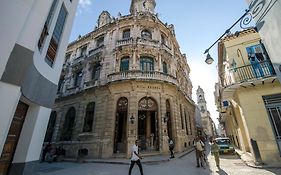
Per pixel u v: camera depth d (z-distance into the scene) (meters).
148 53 19.34
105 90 17.78
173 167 10.07
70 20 10.47
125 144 15.55
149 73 17.34
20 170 6.46
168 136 17.03
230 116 21.20
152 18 21.75
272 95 10.24
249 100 10.59
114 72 18.31
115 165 11.47
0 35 4.48
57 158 15.10
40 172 9.53
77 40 25.84
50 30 8.05
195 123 29.80
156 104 16.95
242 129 13.62
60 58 9.37
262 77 9.98
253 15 5.39
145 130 18.50
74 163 13.35
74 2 11.10
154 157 13.41
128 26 21.36
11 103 4.76
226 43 12.96
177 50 26.81
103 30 23.08
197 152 10.31
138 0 28.39
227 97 13.38
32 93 6.68
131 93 16.53
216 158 9.71
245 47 12.11
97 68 20.94
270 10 4.59
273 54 4.73
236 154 14.96
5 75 4.66
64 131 19.89
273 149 9.16
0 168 5.94
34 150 7.22
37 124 7.39
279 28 4.25
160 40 21.55
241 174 7.84
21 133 7.00
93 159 14.22
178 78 24.08
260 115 10.05
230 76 13.25
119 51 19.42
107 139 15.38
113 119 16.06
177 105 19.69
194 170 9.21
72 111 20.48
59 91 24.03
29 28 5.40
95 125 16.78
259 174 7.55
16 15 4.88
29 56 5.29
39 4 5.84
